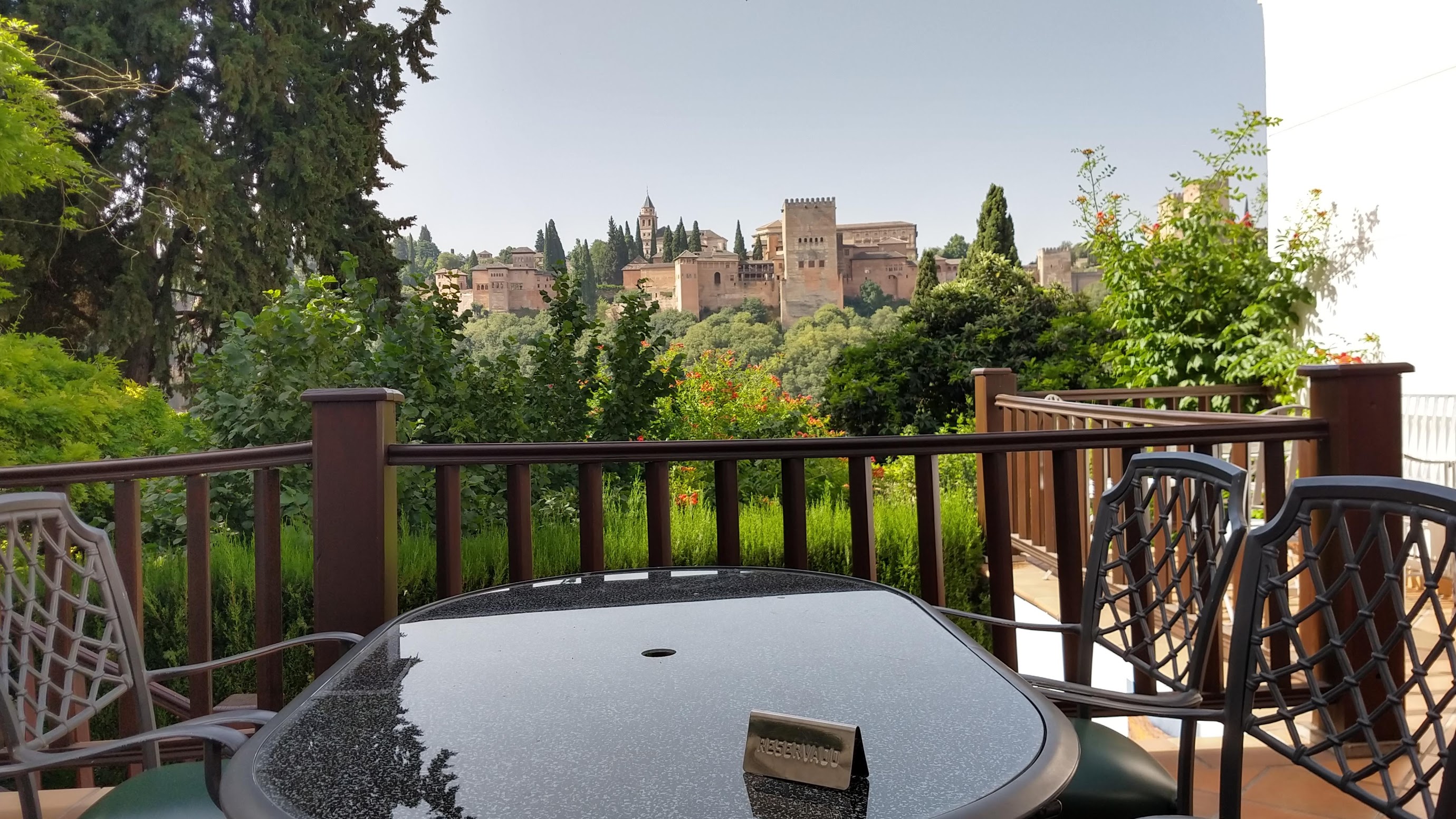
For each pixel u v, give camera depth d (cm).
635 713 116
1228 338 776
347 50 1820
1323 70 705
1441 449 554
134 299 1542
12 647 159
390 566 252
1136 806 158
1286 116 748
